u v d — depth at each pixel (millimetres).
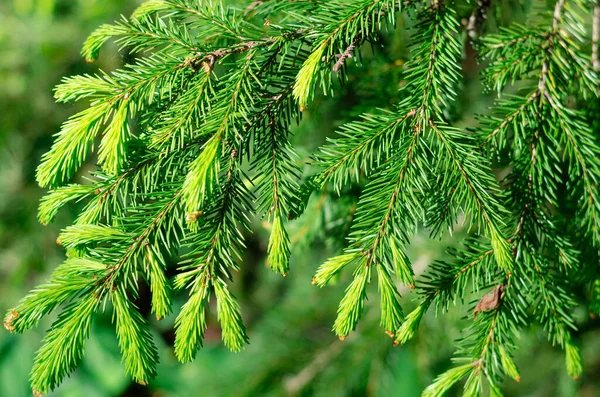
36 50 1140
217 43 635
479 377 592
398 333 583
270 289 1396
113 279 572
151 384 1385
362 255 579
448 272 601
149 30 598
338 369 923
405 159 592
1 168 1198
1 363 1290
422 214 592
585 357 931
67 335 564
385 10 610
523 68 622
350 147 598
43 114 1192
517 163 617
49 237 1193
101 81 579
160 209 583
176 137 584
